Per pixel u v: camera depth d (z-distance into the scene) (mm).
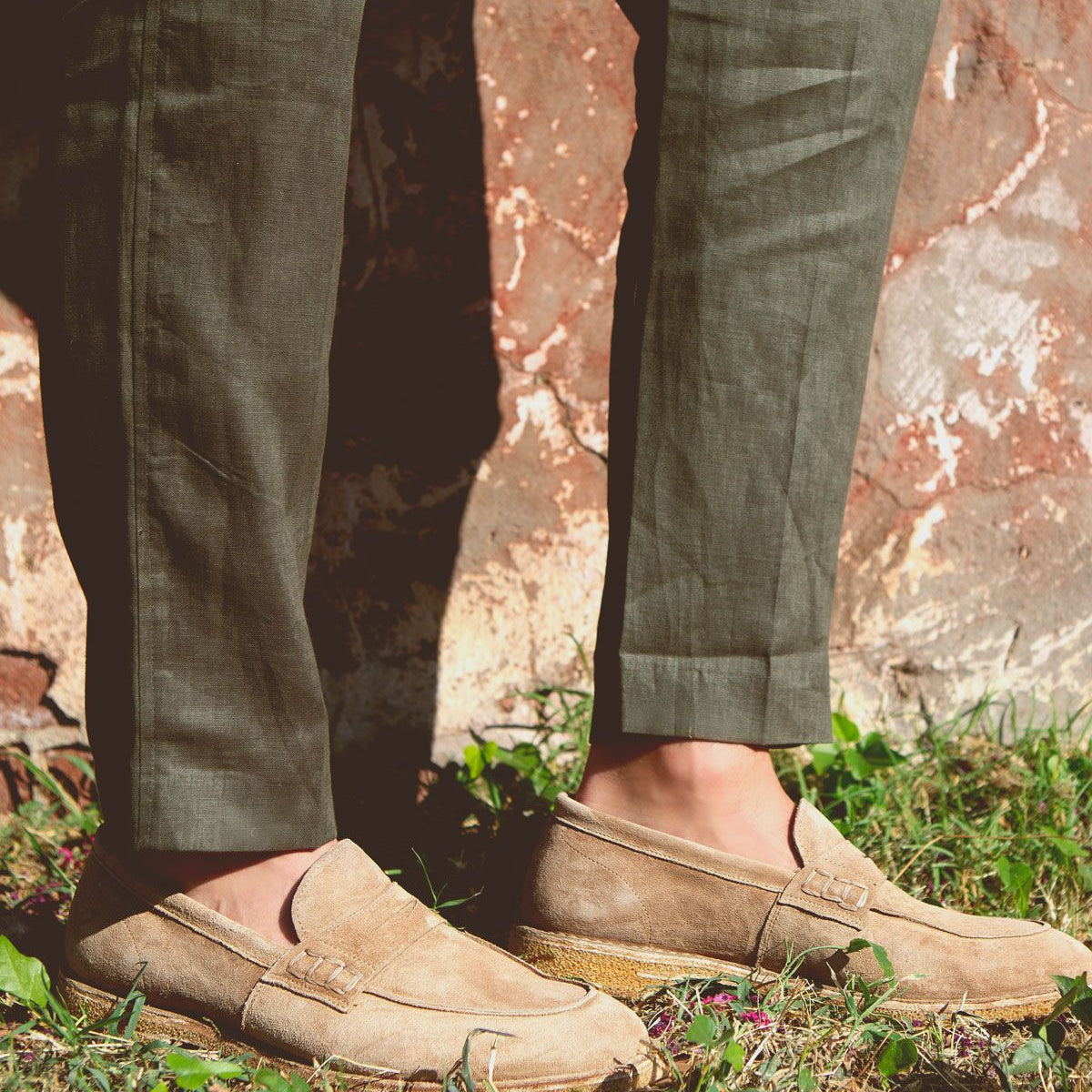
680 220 991
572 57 1567
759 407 1017
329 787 1002
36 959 1041
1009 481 1721
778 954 1065
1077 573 1747
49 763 1605
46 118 891
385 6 1523
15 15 1469
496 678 1662
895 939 1060
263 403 896
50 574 1562
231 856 989
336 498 1598
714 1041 956
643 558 1052
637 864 1088
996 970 1056
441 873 1393
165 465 892
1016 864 1291
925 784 1618
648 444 1034
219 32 831
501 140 1568
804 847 1090
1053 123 1664
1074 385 1715
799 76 961
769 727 1080
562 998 958
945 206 1662
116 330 869
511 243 1589
